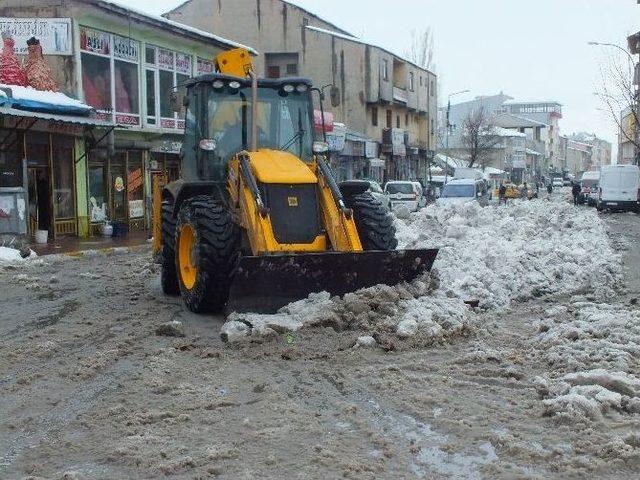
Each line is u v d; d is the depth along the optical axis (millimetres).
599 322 7781
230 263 8484
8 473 4516
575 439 4883
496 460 4605
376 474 4402
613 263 12938
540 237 15039
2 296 10930
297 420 5285
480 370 6410
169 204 10477
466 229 13383
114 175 25172
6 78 21094
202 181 9289
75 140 22578
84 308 9742
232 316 7887
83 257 17328
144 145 26234
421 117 59719
